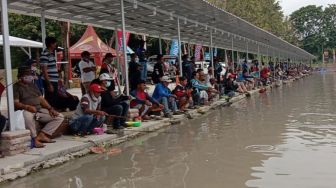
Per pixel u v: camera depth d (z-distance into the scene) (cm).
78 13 1341
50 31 3291
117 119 1017
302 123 1173
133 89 1302
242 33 2705
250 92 2405
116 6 1301
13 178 645
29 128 789
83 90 1151
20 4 1156
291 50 5222
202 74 1734
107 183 619
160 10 1470
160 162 741
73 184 621
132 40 2558
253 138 955
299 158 741
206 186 589
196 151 829
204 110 1538
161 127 1161
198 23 1877
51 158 747
